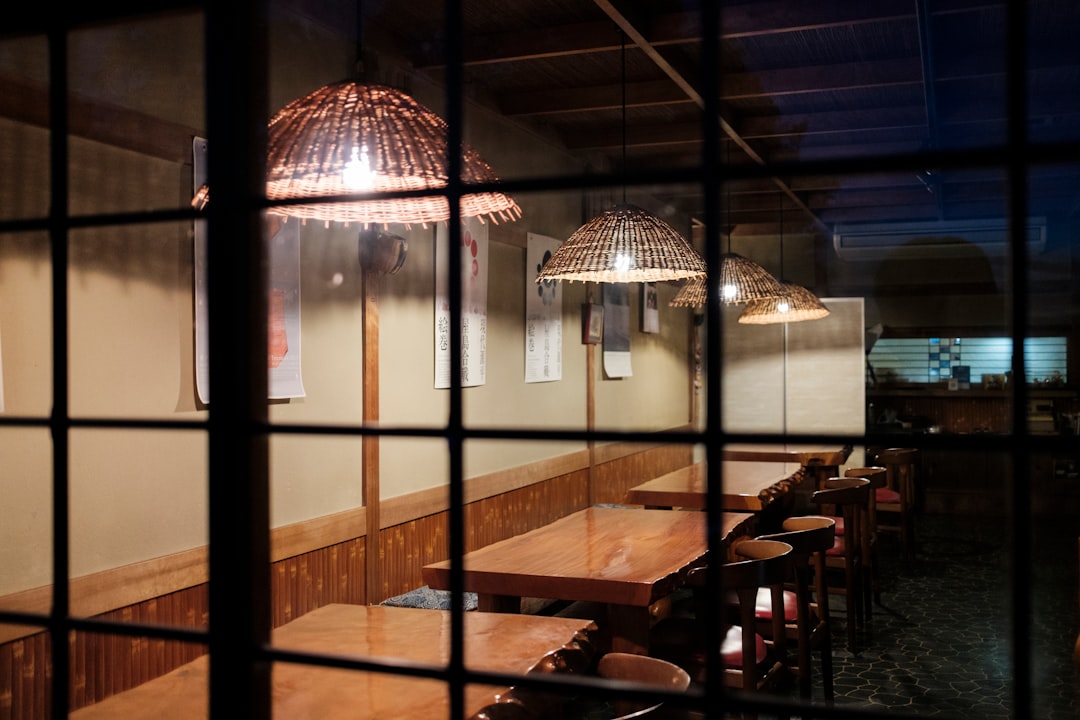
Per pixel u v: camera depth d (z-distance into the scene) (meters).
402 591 5.21
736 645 3.68
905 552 8.02
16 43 3.07
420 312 5.49
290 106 2.79
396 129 2.73
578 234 4.33
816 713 1.04
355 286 4.89
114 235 3.46
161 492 3.68
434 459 5.62
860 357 10.56
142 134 3.58
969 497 10.59
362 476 4.91
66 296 1.47
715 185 1.12
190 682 2.45
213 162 1.32
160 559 3.63
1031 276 10.77
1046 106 6.19
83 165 3.33
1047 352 10.78
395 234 5.21
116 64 3.47
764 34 4.88
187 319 3.82
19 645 3.06
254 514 1.33
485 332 6.14
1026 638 0.97
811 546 3.95
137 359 3.57
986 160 0.99
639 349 9.38
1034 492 10.34
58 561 1.47
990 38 5.12
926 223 10.69
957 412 10.79
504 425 6.54
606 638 3.85
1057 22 4.93
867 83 5.62
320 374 4.61
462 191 1.27
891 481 8.27
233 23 1.32
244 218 1.33
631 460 8.94
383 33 5.03
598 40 4.92
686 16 4.70
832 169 1.06
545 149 7.16
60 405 1.47
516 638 2.88
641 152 7.94
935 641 5.68
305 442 4.48
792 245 11.77
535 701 2.45
